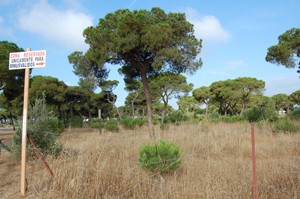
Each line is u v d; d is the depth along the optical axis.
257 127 11.99
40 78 29.44
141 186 4.43
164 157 5.32
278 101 53.34
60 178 4.53
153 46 11.09
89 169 4.67
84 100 35.19
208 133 9.73
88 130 18.81
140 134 11.34
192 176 4.94
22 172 4.75
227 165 5.63
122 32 11.12
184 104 47.97
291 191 4.12
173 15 12.11
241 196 4.00
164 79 27.17
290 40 17.47
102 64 12.33
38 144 7.15
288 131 10.16
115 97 34.03
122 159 5.68
